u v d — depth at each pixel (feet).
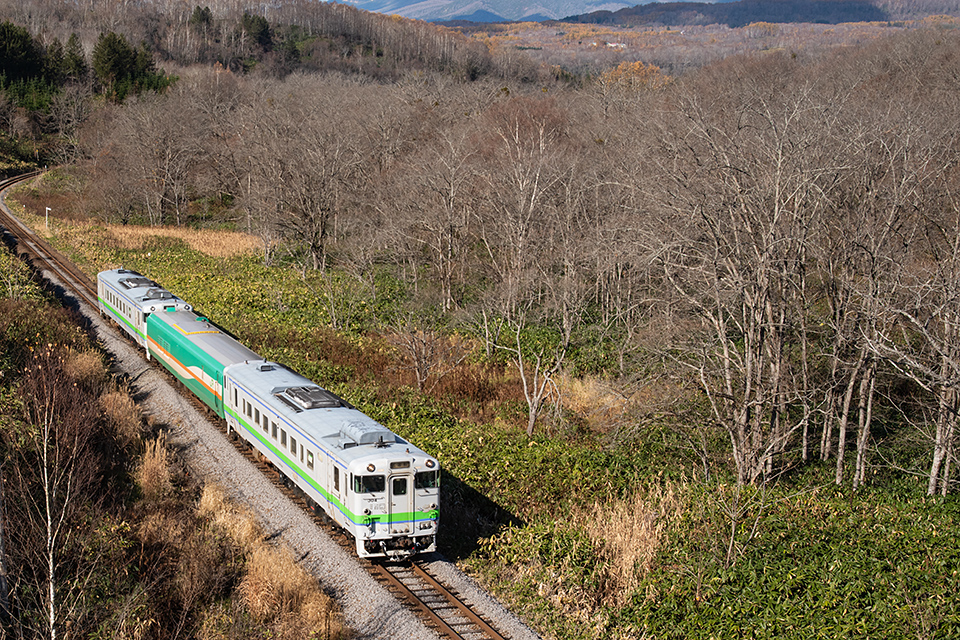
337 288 155.63
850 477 81.87
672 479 79.41
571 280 128.16
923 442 87.45
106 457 71.26
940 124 93.76
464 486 74.74
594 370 119.03
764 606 53.31
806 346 83.87
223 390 85.20
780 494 72.69
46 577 50.24
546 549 63.05
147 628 49.90
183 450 81.10
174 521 63.31
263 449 75.82
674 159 88.12
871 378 77.00
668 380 93.25
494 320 136.36
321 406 71.26
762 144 78.59
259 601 52.95
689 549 61.21
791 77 203.51
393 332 128.67
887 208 79.56
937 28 281.74
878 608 51.72
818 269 91.71
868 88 155.53
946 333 69.31
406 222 164.35
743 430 73.87
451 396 104.83
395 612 53.42
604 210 141.49
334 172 183.93
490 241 161.68
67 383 77.56
